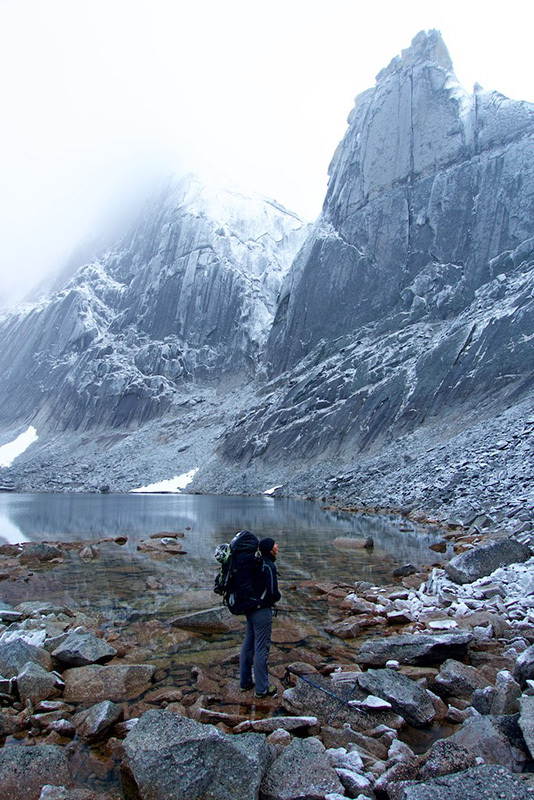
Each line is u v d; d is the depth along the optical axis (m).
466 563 11.79
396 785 3.94
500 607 9.41
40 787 4.33
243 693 6.22
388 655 7.24
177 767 4.18
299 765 4.41
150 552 17.28
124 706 5.91
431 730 5.42
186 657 7.52
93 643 7.41
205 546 18.59
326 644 8.03
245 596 6.27
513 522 18.25
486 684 6.22
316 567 14.32
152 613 9.82
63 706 5.93
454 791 3.69
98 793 4.29
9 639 7.50
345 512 31.03
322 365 61.12
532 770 4.30
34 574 13.69
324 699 5.88
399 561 15.18
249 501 41.88
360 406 49.47
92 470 74.00
